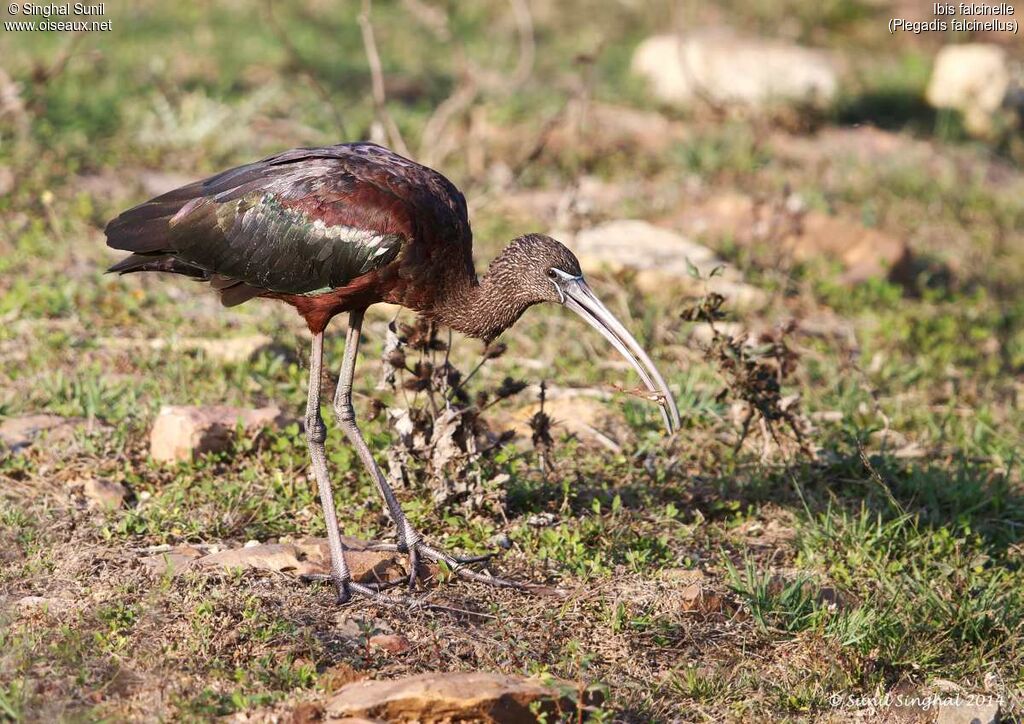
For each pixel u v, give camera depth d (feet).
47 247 53.01
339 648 28.66
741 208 63.16
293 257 32.60
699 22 105.09
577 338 49.24
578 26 103.96
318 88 63.77
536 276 32.89
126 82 75.25
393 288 33.01
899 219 67.97
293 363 45.37
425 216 32.45
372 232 32.12
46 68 71.82
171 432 37.40
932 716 28.48
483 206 61.98
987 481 40.68
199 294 51.06
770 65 83.20
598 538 34.47
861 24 108.37
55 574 30.83
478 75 83.66
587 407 43.39
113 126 68.95
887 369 48.70
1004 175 79.05
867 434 41.39
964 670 30.71
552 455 37.40
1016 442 43.57
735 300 53.36
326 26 95.20
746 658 30.17
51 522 33.47
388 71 85.61
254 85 78.74
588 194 66.85
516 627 30.14
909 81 92.07
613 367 47.09
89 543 32.63
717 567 33.99
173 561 31.58
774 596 31.89
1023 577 34.88
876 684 29.81
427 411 35.60
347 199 32.30
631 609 31.19
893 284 58.70
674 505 37.06
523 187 66.85
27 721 25.05
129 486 36.11
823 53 96.48
